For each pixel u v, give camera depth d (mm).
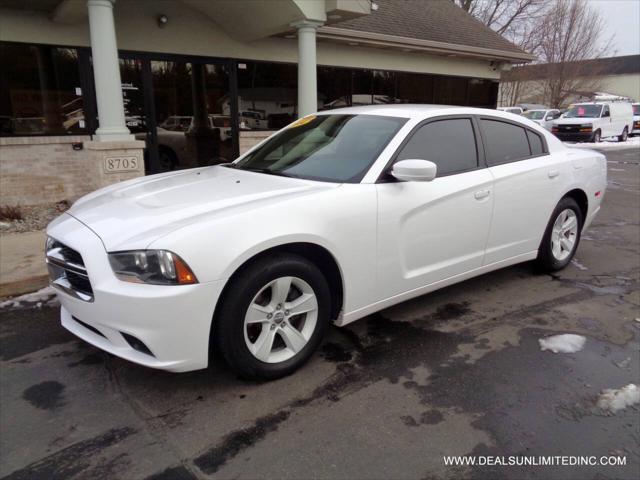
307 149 3740
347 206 3023
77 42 7832
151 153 9047
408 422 2574
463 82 15234
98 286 2516
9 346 3402
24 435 2463
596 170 5000
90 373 3047
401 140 3420
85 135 8156
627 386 2918
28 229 6371
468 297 4258
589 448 2389
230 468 2238
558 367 3127
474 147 3906
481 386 2906
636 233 6832
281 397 2779
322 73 11656
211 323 2604
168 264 2438
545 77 34969
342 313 3168
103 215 2910
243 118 10266
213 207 2811
